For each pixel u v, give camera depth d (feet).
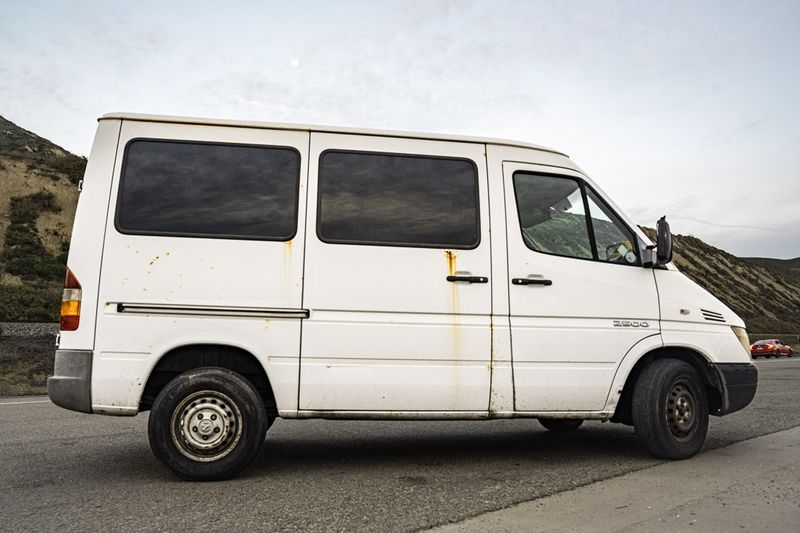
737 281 289.12
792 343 200.44
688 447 17.67
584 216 18.26
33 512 12.75
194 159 16.21
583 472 16.29
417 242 16.60
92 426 24.20
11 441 20.92
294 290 15.84
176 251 15.58
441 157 17.31
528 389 16.66
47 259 105.29
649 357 18.21
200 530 11.59
